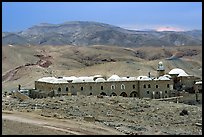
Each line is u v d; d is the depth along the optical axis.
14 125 79.62
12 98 137.25
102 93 163.25
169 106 129.25
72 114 104.56
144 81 170.38
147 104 128.50
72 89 156.88
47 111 105.88
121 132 85.81
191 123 105.75
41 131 76.38
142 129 91.88
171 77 188.12
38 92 155.50
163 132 90.62
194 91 181.00
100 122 96.38
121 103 126.25
